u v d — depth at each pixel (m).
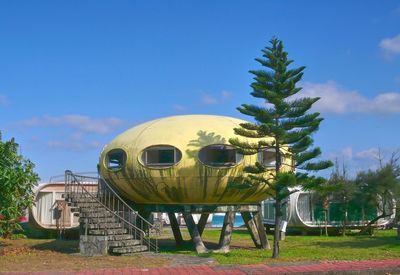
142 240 19.09
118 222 19.06
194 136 18.22
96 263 15.55
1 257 16.98
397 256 17.75
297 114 16.64
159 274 13.56
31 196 19.73
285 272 13.89
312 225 29.48
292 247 21.28
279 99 16.27
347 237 27.59
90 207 18.88
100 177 20.42
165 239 26.08
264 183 18.34
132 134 19.47
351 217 29.88
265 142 17.16
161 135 18.41
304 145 16.66
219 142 18.06
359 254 18.33
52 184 27.47
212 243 23.48
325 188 16.95
